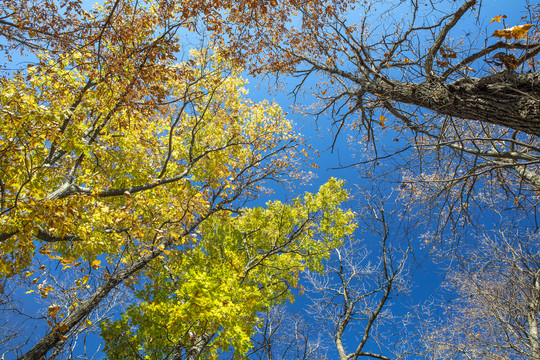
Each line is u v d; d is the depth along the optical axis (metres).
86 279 4.52
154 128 8.72
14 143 3.67
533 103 2.81
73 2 4.65
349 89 5.96
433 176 4.66
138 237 5.23
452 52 3.66
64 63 5.12
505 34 2.88
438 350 6.47
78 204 3.96
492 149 4.75
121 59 5.30
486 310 6.47
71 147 4.39
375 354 6.28
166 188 7.91
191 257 8.42
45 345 4.64
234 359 5.61
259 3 5.19
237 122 10.53
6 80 4.34
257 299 5.39
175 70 5.89
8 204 3.68
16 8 4.31
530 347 5.81
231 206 8.57
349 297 6.96
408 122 4.34
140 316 5.69
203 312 4.34
